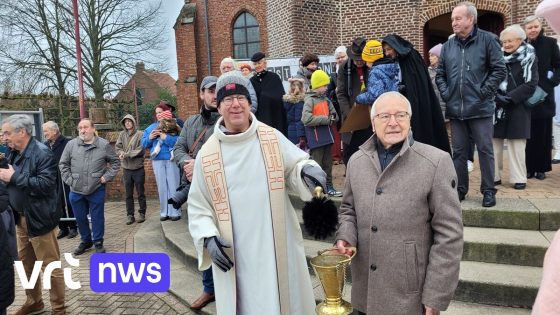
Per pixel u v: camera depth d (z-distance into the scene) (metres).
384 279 2.08
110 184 9.50
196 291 4.19
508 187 4.83
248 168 2.42
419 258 2.05
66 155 5.77
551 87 5.02
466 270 3.44
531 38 5.03
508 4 10.09
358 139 4.12
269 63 9.30
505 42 4.60
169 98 27.33
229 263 2.28
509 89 4.55
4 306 3.07
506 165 6.34
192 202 2.49
